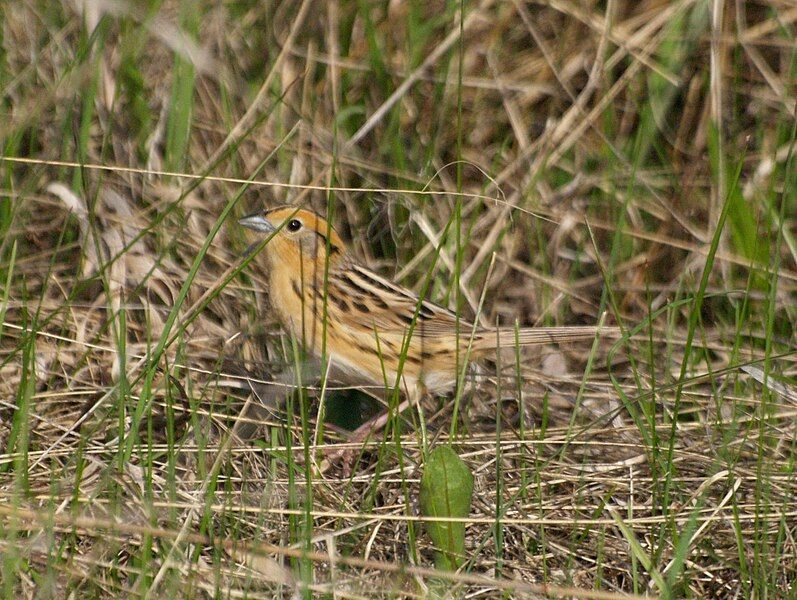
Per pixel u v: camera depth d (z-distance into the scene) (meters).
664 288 11.95
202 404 9.71
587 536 8.24
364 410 10.70
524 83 13.54
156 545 7.55
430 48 13.50
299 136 12.23
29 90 12.18
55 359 9.91
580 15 13.23
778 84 13.06
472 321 11.36
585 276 12.52
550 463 9.06
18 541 7.26
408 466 8.97
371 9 13.54
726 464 8.77
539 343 10.38
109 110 11.98
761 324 11.53
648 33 13.36
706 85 13.27
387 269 12.08
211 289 10.38
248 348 10.83
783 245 12.35
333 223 12.04
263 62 12.92
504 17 13.53
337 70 12.78
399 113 12.56
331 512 7.71
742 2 13.36
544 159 12.34
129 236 11.25
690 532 7.45
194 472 8.59
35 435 9.02
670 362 10.46
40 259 11.34
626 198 11.84
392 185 12.14
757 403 9.80
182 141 11.80
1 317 8.90
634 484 8.84
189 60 11.42
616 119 13.41
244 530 7.88
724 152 12.52
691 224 12.46
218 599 6.81
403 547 8.05
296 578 7.16
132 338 10.70
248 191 11.95
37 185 11.61
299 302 10.41
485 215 12.31
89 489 8.09
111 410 8.60
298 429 9.56
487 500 8.64
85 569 7.25
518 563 7.98
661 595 7.20
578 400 9.23
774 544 8.20
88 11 12.02
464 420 9.78
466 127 13.30
